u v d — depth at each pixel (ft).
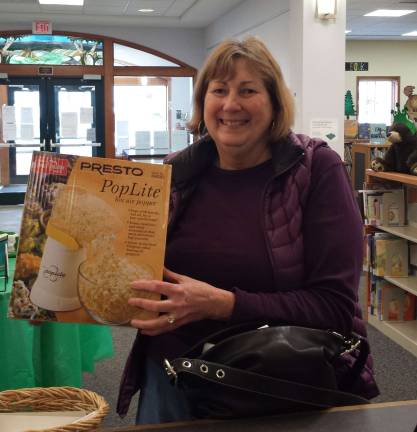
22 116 33.47
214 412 3.78
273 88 4.32
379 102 48.44
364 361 4.21
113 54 34.55
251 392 3.63
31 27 33.12
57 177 3.88
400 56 47.62
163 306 3.81
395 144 13.67
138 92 36.73
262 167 4.48
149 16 32.37
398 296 13.79
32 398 4.00
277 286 4.19
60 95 33.91
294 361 3.66
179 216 4.57
